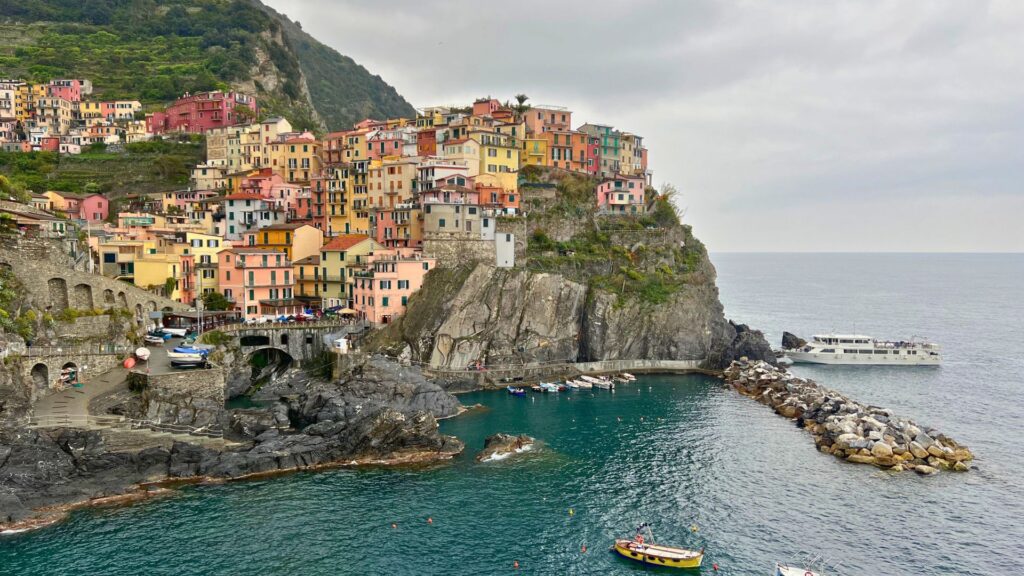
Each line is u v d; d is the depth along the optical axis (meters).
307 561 68.69
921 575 67.75
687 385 144.00
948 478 91.12
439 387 117.75
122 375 98.12
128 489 81.69
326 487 85.44
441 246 149.50
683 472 92.44
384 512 79.31
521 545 72.81
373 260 144.25
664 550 70.12
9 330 88.81
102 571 65.75
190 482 84.94
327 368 123.88
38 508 75.88
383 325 141.12
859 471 93.25
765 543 73.75
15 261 96.19
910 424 103.25
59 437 80.25
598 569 68.62
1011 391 141.25
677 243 179.00
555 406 124.44
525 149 192.38
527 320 146.38
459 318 139.38
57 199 172.62
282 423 102.00
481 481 88.38
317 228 161.12
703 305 164.25
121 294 114.19
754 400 130.50
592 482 88.81
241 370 123.69
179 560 68.06
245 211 169.50
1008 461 97.69
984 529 76.81
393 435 95.12
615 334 153.50
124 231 152.62
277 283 145.12
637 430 110.19
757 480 89.94
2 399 80.69
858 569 68.81
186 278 142.50
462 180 163.00
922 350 171.88
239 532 73.69
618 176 190.25
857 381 150.50
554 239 168.00
